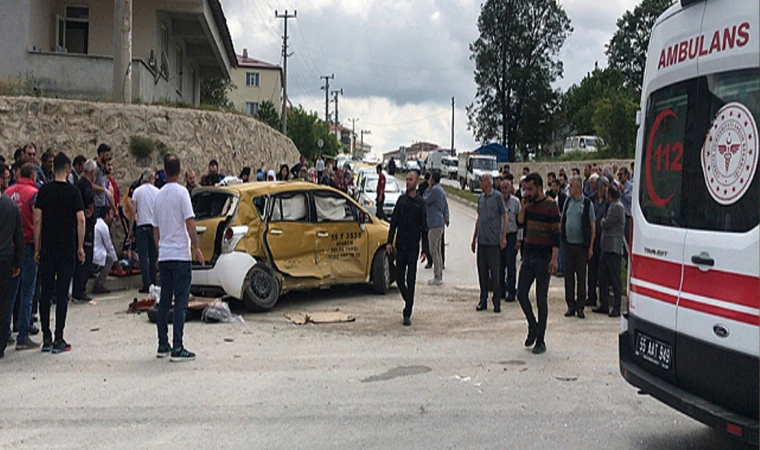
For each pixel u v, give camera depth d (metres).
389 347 8.61
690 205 5.13
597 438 5.65
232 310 10.80
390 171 34.31
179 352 7.88
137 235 11.76
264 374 7.34
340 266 11.86
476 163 47.53
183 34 25.66
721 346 4.70
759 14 4.58
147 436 5.55
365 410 6.24
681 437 5.70
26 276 8.35
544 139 69.12
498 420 6.03
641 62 67.44
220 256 10.30
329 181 25.78
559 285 13.97
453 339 9.10
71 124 15.60
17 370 7.41
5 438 5.48
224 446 5.37
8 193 8.52
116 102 16.78
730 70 4.81
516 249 11.97
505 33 66.38
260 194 10.88
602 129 41.66
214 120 18.39
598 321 10.46
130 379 7.11
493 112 68.12
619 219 10.66
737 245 4.61
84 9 21.91
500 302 11.57
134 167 16.19
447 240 21.69
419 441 5.51
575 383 7.14
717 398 4.78
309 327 9.73
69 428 5.71
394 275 12.90
